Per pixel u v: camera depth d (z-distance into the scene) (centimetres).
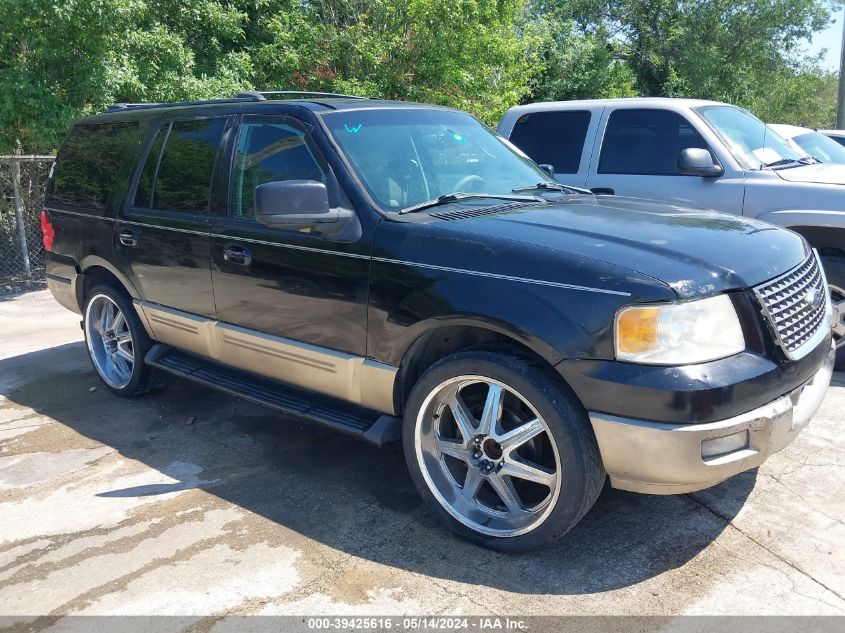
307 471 415
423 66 1295
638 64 2734
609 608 288
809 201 550
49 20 823
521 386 307
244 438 463
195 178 446
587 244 313
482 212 361
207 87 1078
